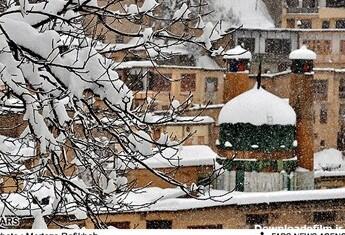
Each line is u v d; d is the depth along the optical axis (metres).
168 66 86.81
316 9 103.56
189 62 89.56
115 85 14.31
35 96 14.95
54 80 14.38
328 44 101.12
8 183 28.73
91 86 14.13
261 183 52.06
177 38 14.88
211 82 90.19
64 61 13.77
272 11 102.56
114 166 15.86
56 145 13.82
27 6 13.41
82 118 15.47
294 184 54.16
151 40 15.05
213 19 97.19
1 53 13.06
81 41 14.52
